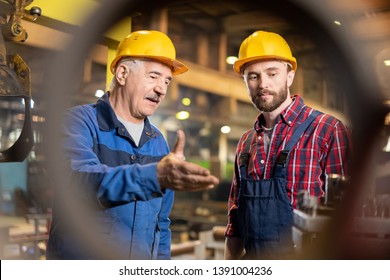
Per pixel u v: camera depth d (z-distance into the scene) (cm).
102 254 166
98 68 396
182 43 541
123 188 135
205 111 740
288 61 199
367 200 220
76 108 171
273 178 190
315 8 280
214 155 930
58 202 169
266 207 189
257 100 198
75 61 248
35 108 250
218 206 790
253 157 203
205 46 550
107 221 164
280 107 200
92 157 159
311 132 195
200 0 442
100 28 252
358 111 270
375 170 237
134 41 174
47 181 434
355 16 281
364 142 246
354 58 280
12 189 445
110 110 172
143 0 268
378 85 275
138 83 172
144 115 176
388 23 272
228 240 213
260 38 197
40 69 255
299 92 569
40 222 384
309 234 207
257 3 304
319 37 291
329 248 206
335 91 589
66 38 244
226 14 477
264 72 196
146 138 179
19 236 321
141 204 167
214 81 577
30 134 188
